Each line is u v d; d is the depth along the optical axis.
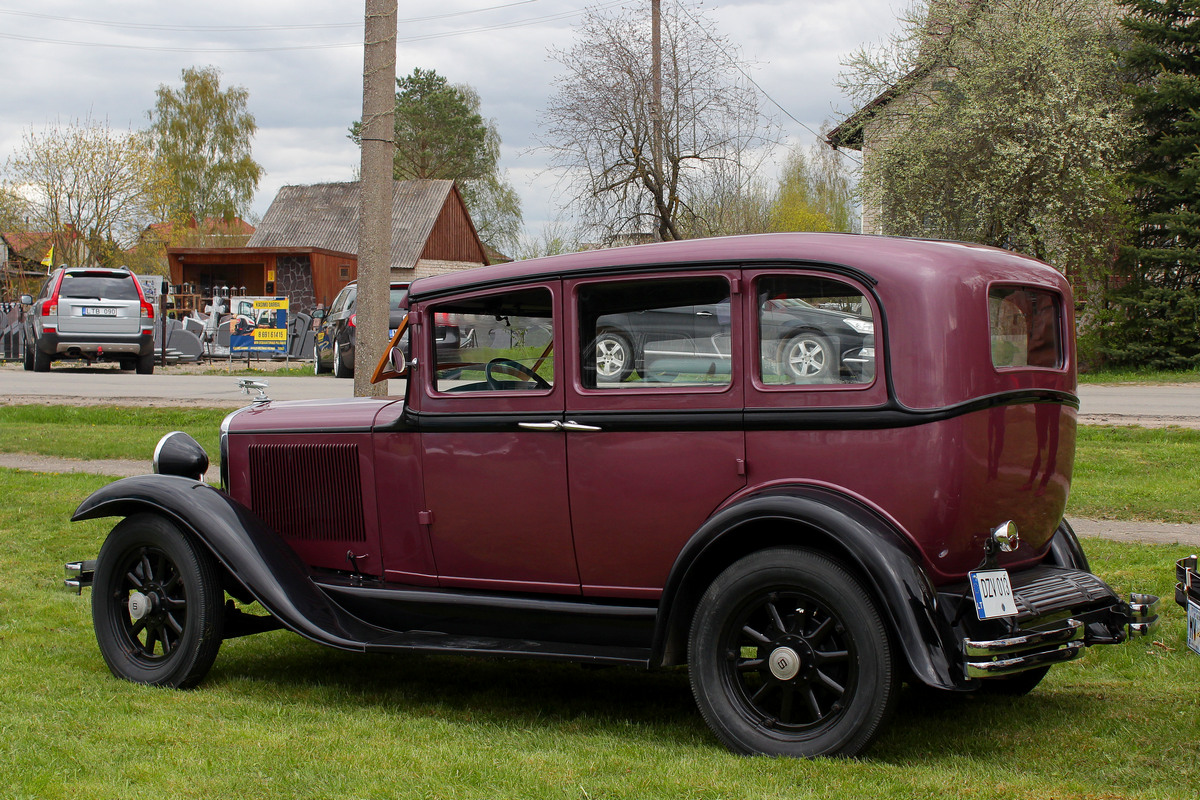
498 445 4.42
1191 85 22.03
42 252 48.12
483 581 4.55
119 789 3.44
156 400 16.17
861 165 25.80
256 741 3.97
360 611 4.81
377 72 8.98
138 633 5.07
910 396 3.62
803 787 3.38
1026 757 3.73
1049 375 4.04
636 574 4.18
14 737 3.99
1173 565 6.38
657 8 24.78
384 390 9.15
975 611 3.62
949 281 3.67
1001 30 23.55
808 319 3.82
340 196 45.47
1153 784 3.42
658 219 26.28
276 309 25.62
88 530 8.31
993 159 23.03
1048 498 4.09
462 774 3.58
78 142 44.69
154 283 27.28
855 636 3.57
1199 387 18.23
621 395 4.12
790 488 3.79
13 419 14.93
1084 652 5.07
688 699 4.68
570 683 4.98
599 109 25.69
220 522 4.79
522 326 4.39
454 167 61.53
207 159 64.94
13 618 6.11
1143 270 22.72
